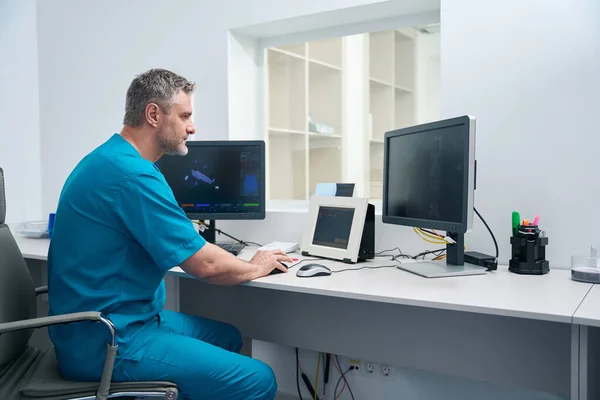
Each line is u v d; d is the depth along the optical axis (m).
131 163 1.40
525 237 1.64
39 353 1.52
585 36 1.71
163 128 1.54
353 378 2.25
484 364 1.75
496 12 1.85
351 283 1.50
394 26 2.25
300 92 2.79
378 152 2.70
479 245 1.90
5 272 1.39
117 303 1.36
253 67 2.60
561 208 1.77
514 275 1.62
